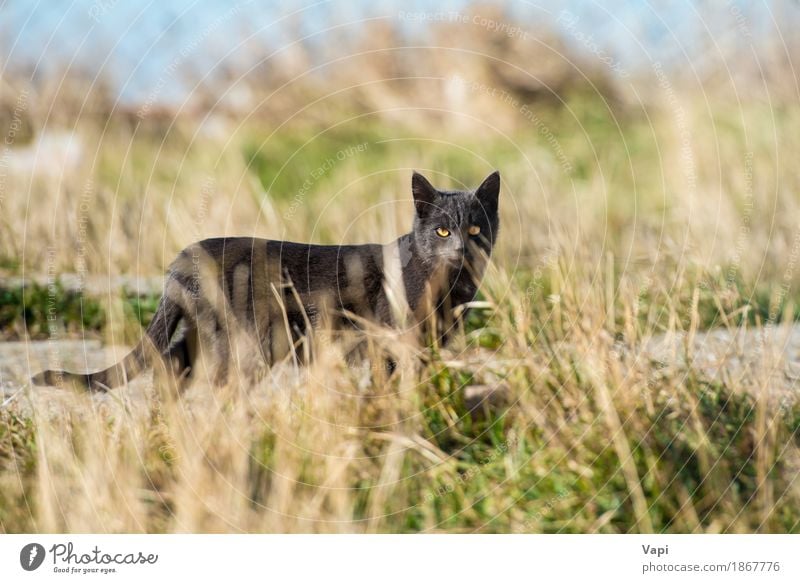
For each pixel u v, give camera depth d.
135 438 7.98
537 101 22.39
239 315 10.02
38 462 7.62
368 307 10.48
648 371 8.70
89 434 7.93
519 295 10.62
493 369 9.23
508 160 20.08
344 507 7.38
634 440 7.88
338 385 8.91
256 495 7.64
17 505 7.60
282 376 9.93
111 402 9.24
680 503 7.50
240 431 7.95
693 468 7.78
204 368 9.64
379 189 18.06
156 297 13.17
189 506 7.31
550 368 8.94
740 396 8.49
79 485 7.61
